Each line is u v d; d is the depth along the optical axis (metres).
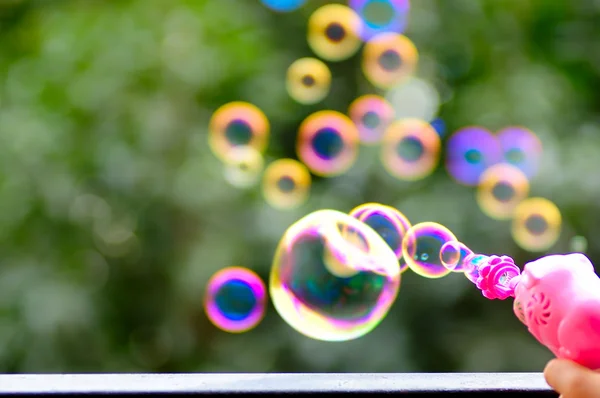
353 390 1.45
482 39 3.76
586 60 3.83
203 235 3.60
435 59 3.86
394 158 3.50
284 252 1.68
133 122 3.58
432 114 3.83
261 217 3.47
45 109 3.65
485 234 3.29
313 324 1.65
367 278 1.65
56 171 3.57
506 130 3.49
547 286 1.40
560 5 3.83
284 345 3.45
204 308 3.63
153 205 3.64
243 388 1.45
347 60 4.00
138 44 3.65
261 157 3.62
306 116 3.94
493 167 3.42
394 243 1.69
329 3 4.01
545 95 3.54
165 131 3.58
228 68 3.70
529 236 3.20
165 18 3.73
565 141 3.48
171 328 3.70
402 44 3.55
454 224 3.32
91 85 3.60
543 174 3.30
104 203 3.69
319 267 1.66
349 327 1.65
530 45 3.84
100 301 3.66
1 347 3.39
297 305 1.66
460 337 3.34
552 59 3.84
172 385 1.46
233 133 3.54
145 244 3.73
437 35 3.77
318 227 1.68
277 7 3.87
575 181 3.29
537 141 3.40
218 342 3.65
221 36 3.72
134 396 1.44
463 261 1.56
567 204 3.27
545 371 1.40
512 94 3.57
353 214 1.73
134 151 3.60
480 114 3.57
